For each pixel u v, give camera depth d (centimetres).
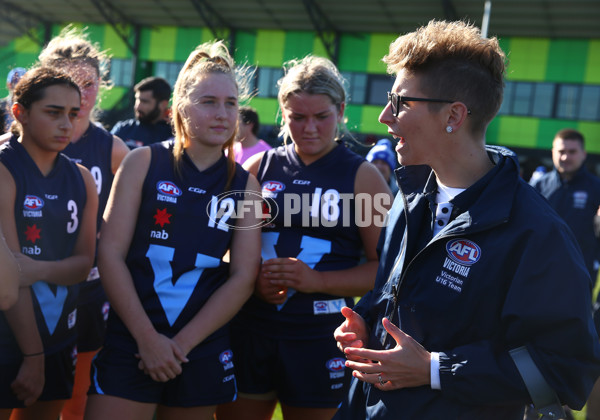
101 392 173
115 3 2362
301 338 208
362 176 211
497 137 2172
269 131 2341
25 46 2619
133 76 2533
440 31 131
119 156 258
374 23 2198
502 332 125
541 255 119
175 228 181
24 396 195
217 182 188
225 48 195
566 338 117
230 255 192
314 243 211
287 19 2280
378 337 147
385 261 153
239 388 215
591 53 2039
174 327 179
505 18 1998
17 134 205
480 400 123
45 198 201
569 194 502
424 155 134
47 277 198
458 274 127
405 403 131
